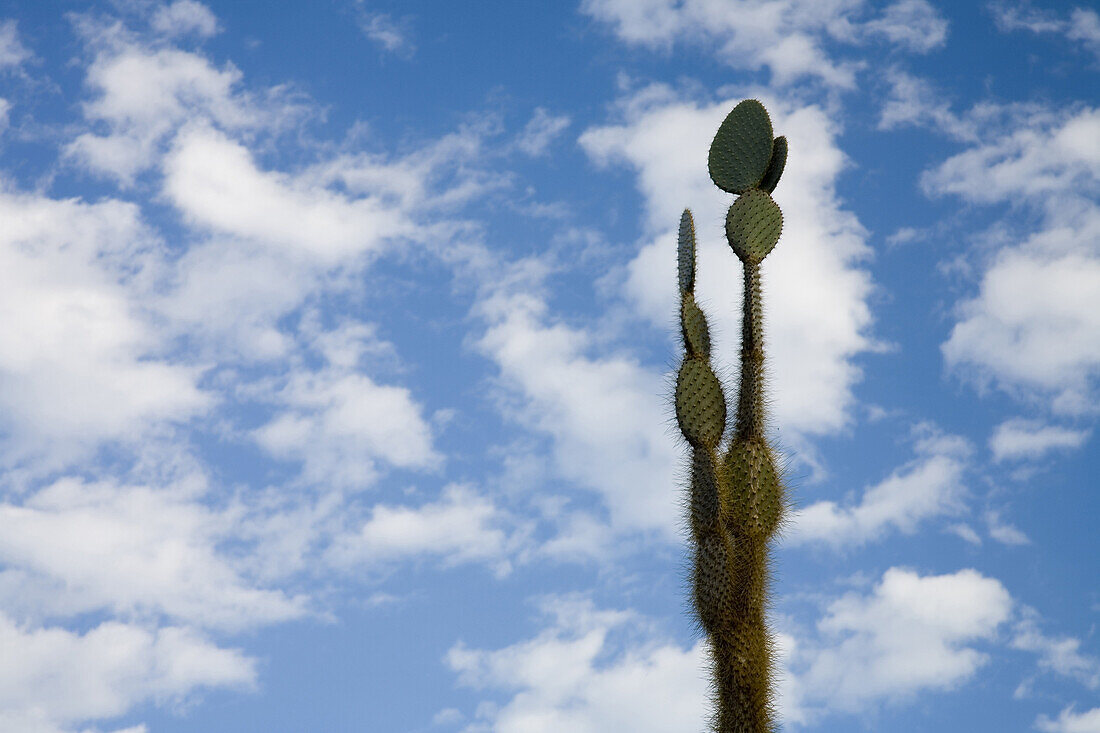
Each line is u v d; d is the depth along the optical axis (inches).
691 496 265.3
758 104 297.1
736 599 253.3
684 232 291.4
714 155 299.1
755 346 274.1
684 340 278.4
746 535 259.6
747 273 278.2
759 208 281.6
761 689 248.8
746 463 263.1
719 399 269.6
